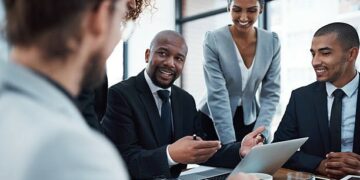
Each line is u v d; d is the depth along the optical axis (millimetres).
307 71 2734
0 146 301
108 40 411
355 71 1421
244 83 1885
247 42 1838
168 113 1404
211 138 1913
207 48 1885
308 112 1469
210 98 1851
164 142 1362
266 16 3047
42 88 345
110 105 1316
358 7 2486
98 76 421
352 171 1142
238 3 1729
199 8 4016
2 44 367
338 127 1385
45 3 353
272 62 1903
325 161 1228
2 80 339
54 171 292
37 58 364
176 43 1386
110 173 312
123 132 1280
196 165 1307
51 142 299
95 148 313
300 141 1113
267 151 960
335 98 1413
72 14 360
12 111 320
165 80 1375
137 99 1346
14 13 364
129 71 3807
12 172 292
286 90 2641
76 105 402
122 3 439
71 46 370
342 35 1359
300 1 2830
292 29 2885
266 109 1856
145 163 1130
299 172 1195
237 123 1944
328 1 2654
